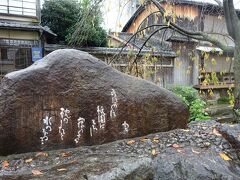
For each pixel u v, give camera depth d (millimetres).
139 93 4914
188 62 15898
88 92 4500
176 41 15023
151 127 5012
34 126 4160
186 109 5352
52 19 14664
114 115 4695
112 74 4758
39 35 13031
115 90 4711
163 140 4777
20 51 12852
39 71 4180
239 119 7152
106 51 13336
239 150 4488
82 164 3836
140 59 10461
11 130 4008
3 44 12578
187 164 4012
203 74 15961
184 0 14469
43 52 12812
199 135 4949
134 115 4855
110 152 4309
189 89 10656
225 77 17062
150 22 13711
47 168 3744
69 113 4375
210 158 4215
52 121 4273
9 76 4055
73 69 4418
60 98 4309
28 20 13859
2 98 3965
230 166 4188
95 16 8492
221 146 4621
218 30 16250
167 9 7797
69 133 4395
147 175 3908
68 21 14344
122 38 14461
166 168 4016
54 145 4309
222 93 17531
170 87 11664
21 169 3732
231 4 6742
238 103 7145
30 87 4113
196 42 14961
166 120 5141
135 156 4164
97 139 4594
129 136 4836
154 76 14492
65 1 14750
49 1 14875
